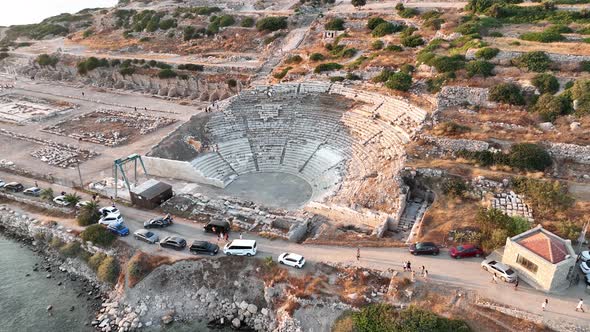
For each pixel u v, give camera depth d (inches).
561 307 1403.8
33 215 2241.6
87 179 2581.2
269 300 1632.6
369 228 1969.7
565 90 2466.8
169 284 1731.1
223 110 3068.4
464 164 2176.4
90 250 1942.7
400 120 2615.7
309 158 2684.5
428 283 1541.6
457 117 2501.2
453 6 3976.4
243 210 2149.4
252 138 2869.1
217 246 1811.0
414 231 1866.4
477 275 1568.7
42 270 1952.5
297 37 4340.6
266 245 1840.6
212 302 1680.6
